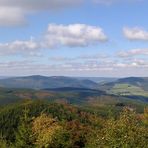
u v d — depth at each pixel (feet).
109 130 102.17
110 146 99.71
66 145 195.62
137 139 98.63
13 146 180.55
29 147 176.35
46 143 180.75
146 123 129.08
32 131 180.96
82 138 236.43
